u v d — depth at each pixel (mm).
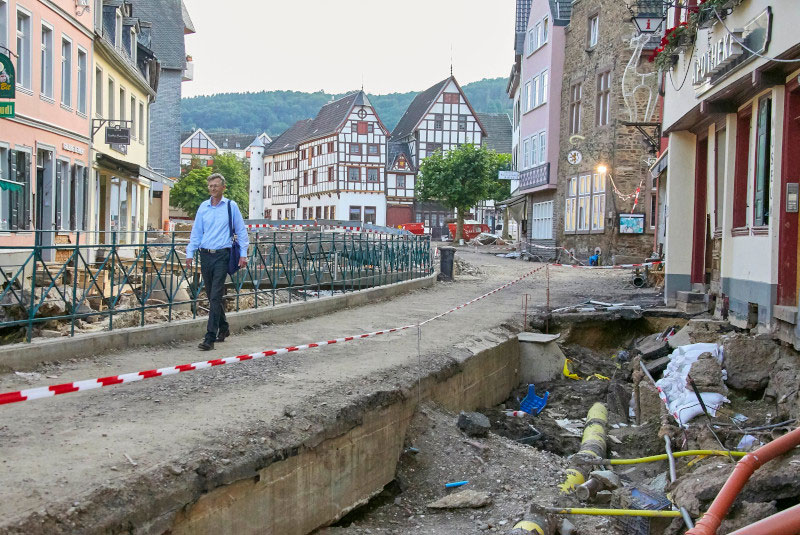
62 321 11930
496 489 7613
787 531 3252
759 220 10781
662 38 14188
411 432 8500
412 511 7395
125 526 4613
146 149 34500
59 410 6434
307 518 6512
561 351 13688
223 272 9617
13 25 18516
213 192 9656
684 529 5891
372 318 13922
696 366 9273
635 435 9656
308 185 76688
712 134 13852
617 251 30453
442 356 10109
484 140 80500
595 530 6754
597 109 32188
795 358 8992
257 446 5895
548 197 37688
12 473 4828
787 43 8805
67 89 22656
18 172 19359
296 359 9281
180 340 10148
